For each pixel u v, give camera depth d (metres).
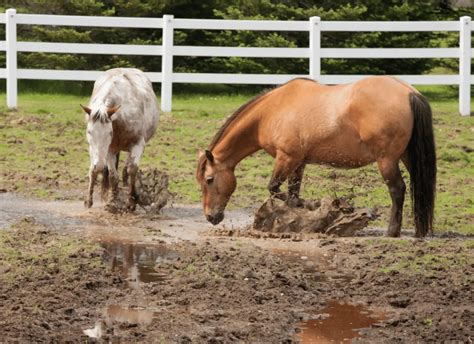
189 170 17.89
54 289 9.97
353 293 10.25
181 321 9.14
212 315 9.31
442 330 8.98
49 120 20.91
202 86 27.39
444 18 28.84
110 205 14.27
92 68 26.59
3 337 8.48
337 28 22.44
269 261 11.28
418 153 12.75
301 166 13.49
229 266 10.98
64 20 22.03
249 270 10.71
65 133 20.12
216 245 12.17
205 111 22.22
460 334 8.88
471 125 21.39
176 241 12.52
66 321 9.05
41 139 19.64
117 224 13.55
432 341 8.71
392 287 10.41
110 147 14.15
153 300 9.82
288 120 13.26
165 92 22.12
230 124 13.45
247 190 16.62
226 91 26.73
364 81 12.95
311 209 13.42
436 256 11.62
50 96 24.30
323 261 11.59
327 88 13.30
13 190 16.06
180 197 15.96
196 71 27.27
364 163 13.13
